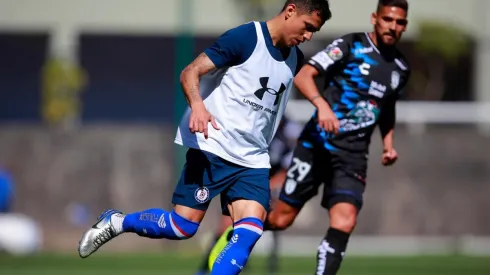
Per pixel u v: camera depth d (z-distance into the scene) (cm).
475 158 5500
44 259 4559
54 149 5481
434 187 5488
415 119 5984
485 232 5491
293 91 6056
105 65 9438
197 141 2112
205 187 2109
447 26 7894
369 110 2498
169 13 8869
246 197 2088
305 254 5075
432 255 5012
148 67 9488
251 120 2086
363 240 5450
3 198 5219
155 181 5484
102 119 9469
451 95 8462
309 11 2033
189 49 5725
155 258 4641
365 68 2483
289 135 3462
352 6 8556
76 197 5466
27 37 9406
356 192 2495
